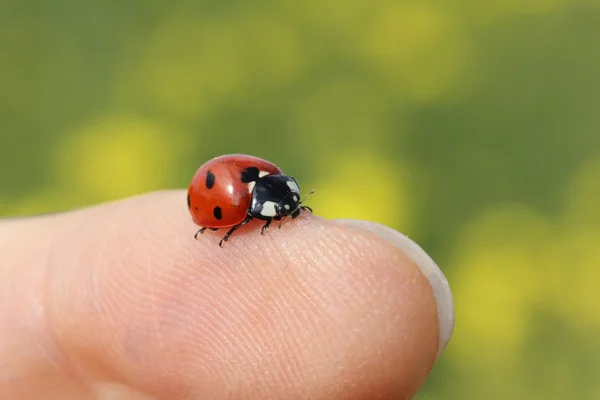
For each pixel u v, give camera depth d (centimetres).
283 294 9
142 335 9
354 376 9
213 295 9
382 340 9
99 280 9
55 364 10
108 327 9
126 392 10
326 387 9
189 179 13
